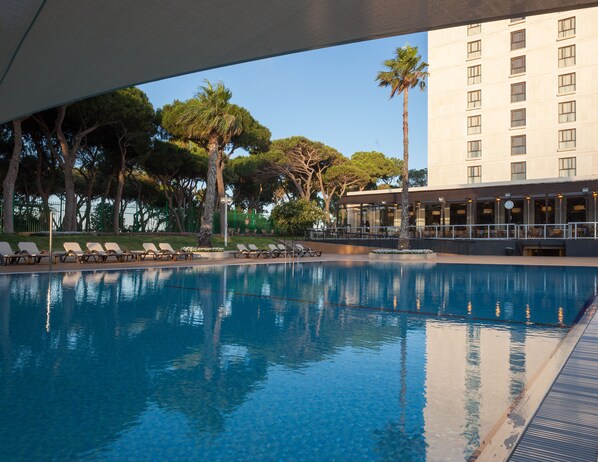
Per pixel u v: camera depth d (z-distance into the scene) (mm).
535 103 32688
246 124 34438
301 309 8109
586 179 25359
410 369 4449
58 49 7094
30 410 3400
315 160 44250
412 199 31031
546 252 26594
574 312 7852
